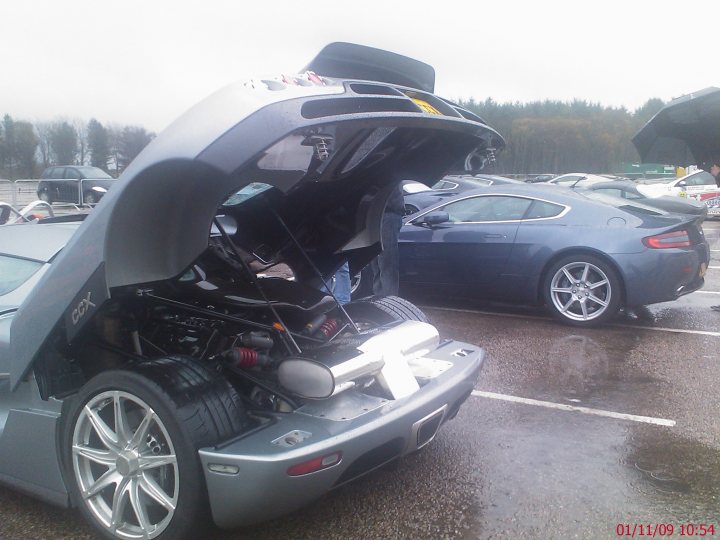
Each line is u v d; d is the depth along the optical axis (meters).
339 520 3.13
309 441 2.65
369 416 2.87
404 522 3.10
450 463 3.71
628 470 3.63
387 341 3.29
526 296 7.28
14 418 3.18
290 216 3.60
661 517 3.14
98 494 2.96
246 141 2.58
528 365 5.59
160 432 2.75
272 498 2.59
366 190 3.60
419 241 7.76
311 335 3.50
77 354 3.29
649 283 6.63
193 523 2.67
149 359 3.11
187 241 2.85
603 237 6.79
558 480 3.51
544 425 4.27
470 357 3.68
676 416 4.41
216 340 3.36
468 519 3.13
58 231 4.08
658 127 7.06
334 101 2.73
